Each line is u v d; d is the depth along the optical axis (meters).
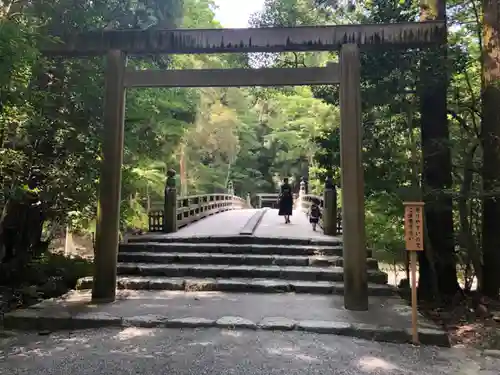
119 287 6.57
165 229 9.40
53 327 4.78
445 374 3.59
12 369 3.56
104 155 5.70
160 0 7.82
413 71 6.27
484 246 6.15
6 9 5.16
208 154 25.05
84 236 13.41
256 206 33.53
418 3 7.07
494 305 5.73
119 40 5.72
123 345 4.15
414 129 7.62
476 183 6.70
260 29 5.50
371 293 6.21
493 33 6.12
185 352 3.95
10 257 7.19
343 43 5.39
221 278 6.85
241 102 25.69
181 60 11.98
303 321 4.76
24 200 6.86
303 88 17.94
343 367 3.66
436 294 6.22
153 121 10.93
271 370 3.56
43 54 5.80
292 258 7.31
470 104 6.74
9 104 5.07
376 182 6.67
